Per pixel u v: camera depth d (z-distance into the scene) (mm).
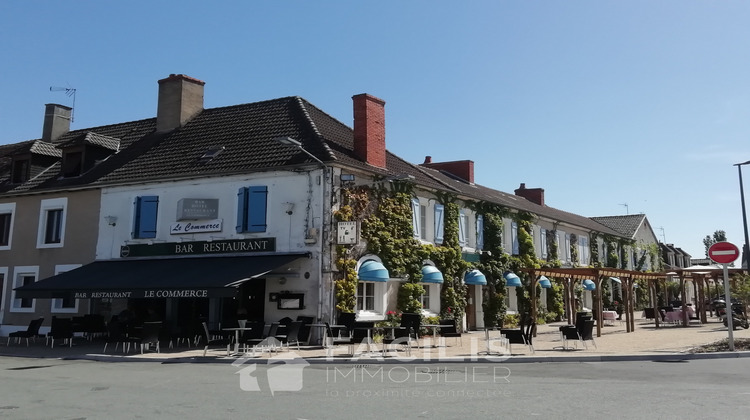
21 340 21953
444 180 28797
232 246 20609
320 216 19672
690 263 68938
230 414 8023
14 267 24938
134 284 18859
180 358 15625
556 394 9484
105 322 22125
